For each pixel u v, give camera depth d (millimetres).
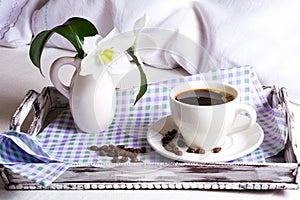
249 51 1209
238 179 840
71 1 1418
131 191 854
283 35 1202
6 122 1052
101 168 848
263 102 1034
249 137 905
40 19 1449
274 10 1223
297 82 1169
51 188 858
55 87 980
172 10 1322
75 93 940
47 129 983
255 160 878
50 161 866
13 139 863
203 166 835
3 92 1181
